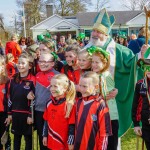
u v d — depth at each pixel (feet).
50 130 12.24
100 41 14.17
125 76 14.51
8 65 21.77
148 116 11.51
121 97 14.60
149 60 11.80
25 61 14.11
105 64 12.07
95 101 11.16
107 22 14.08
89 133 10.97
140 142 17.60
